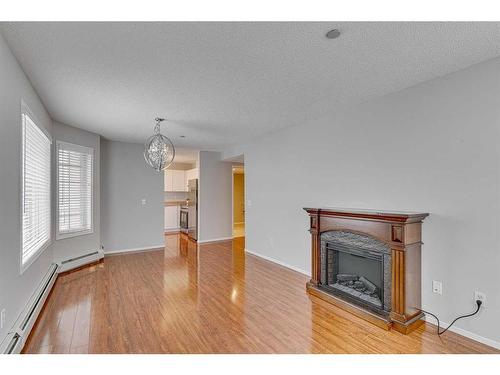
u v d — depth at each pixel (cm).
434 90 253
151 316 272
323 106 332
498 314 212
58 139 401
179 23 168
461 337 230
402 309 243
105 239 543
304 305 300
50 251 373
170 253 555
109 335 236
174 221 881
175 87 270
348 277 321
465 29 176
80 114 361
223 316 273
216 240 691
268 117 378
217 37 184
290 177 439
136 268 445
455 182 238
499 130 212
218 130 458
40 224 319
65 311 283
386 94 293
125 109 339
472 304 227
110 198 549
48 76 244
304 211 411
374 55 210
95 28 173
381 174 300
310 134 399
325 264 332
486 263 219
